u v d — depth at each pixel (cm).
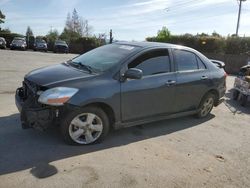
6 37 4512
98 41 4350
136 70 504
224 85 733
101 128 503
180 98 615
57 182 375
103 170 416
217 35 2897
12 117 596
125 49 565
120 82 511
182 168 446
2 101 718
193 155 496
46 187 362
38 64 1675
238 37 2575
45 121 456
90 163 432
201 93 665
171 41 3039
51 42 4291
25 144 476
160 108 581
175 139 562
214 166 464
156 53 576
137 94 531
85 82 480
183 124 655
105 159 450
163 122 655
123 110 521
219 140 580
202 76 658
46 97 449
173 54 608
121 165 435
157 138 557
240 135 622
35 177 383
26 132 523
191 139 570
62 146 479
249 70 1029
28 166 409
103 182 385
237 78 995
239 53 2556
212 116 748
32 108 463
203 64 678
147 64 556
